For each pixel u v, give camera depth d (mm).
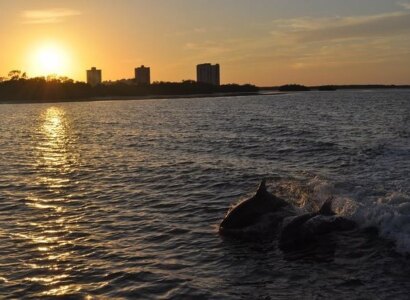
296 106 106250
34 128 60312
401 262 11578
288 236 13375
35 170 26812
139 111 100562
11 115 94250
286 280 11039
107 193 20422
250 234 14125
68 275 11531
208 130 49000
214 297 10258
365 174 21781
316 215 13914
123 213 17094
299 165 25484
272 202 15086
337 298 10008
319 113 75938
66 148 37531
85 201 19062
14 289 10789
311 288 10555
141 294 10445
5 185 22484
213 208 17469
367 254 12211
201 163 27125
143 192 20406
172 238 14172
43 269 11914
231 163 26828
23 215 17016
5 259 12609
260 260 12305
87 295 10438
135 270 11742
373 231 13562
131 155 31891
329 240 13258
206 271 11664
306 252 12664
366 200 16141
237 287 10727
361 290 10305
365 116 65000
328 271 11422
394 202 15453
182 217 16406
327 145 32969
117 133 49719
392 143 33000
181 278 11242
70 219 16422
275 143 35219
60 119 78750
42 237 14445
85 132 52469
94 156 32156
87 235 14594
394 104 105062
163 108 113000
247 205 14891
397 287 10336
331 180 20438
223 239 13961
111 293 10523
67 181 23328
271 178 21906
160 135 45344
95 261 12406
